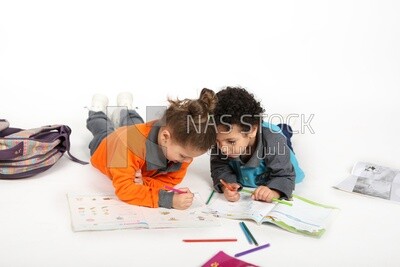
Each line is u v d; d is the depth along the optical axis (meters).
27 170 2.03
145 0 3.46
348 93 3.05
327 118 2.77
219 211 1.88
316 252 1.65
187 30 3.41
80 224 1.71
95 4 3.43
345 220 1.85
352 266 1.58
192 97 2.89
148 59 3.20
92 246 1.61
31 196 1.92
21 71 2.99
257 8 3.47
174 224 1.75
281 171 1.98
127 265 1.53
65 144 2.21
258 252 1.63
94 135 2.26
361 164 2.29
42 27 3.30
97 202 1.88
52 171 2.15
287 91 3.03
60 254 1.56
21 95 2.78
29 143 2.00
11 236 1.64
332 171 2.25
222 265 1.53
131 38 3.33
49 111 2.67
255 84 3.07
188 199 1.85
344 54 3.31
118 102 2.57
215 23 3.44
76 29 3.33
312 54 3.31
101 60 3.16
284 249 1.65
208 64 3.21
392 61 3.27
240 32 3.42
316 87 3.08
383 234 1.77
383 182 2.15
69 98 2.81
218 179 2.04
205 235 1.71
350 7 3.42
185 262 1.56
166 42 3.34
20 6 3.36
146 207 1.86
